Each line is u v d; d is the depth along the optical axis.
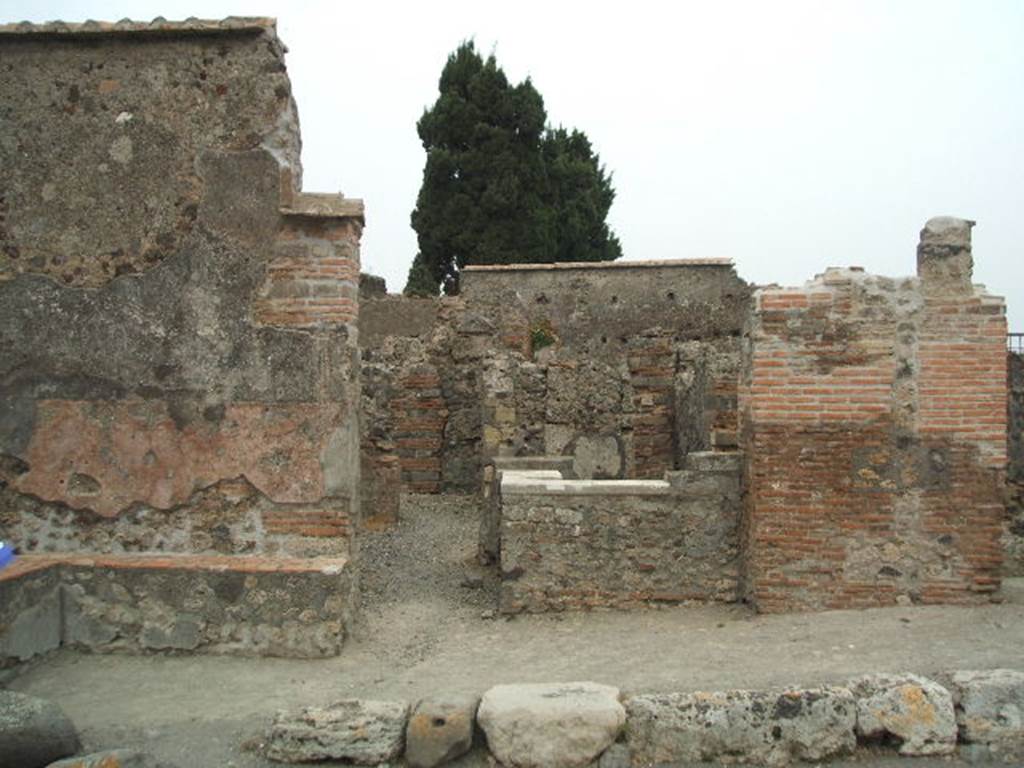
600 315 27.64
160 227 6.37
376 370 13.91
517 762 4.53
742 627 6.28
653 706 4.67
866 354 6.45
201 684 5.54
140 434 6.36
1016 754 4.60
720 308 27.31
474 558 9.44
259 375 6.33
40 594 5.86
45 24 6.31
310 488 6.32
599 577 6.95
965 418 6.41
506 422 11.95
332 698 5.26
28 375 6.38
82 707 5.18
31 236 6.39
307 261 6.33
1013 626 5.90
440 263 34.94
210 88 6.36
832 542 6.49
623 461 12.49
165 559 6.22
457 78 34.12
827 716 4.63
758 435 6.53
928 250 6.44
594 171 38.25
